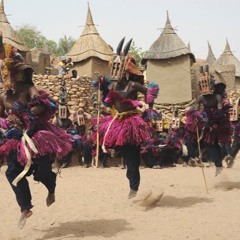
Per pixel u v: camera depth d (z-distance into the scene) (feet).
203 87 27.40
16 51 16.98
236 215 19.16
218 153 27.94
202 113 27.27
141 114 22.97
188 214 19.69
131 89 22.67
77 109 47.73
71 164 43.09
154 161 42.14
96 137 22.84
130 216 19.54
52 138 16.52
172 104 65.00
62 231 17.13
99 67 63.72
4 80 16.90
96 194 25.18
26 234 16.87
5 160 17.56
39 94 16.58
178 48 66.08
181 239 15.57
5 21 66.44
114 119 22.40
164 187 27.84
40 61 79.41
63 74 48.60
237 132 33.42
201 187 27.73
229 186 27.71
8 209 21.39
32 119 16.29
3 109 17.37
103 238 15.98
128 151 21.98
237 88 94.48
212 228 16.97
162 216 19.42
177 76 65.98
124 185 28.84
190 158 43.01
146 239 15.71
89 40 64.49
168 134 43.70
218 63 97.91
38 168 16.47
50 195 17.39
